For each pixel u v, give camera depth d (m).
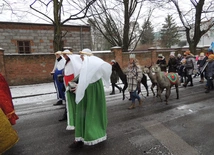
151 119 4.45
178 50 16.62
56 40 9.90
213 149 3.01
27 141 3.48
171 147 3.11
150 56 14.64
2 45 14.44
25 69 10.17
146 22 15.91
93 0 10.11
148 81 10.43
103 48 27.31
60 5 9.69
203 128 3.85
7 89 3.02
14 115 2.91
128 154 2.91
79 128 2.99
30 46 15.34
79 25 16.84
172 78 5.78
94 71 2.82
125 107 5.52
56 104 6.05
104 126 3.12
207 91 7.11
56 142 3.41
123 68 13.01
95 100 3.00
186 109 5.16
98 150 3.06
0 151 2.50
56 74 5.52
